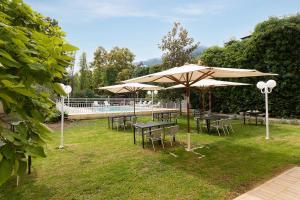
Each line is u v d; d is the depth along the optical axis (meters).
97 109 19.50
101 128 11.96
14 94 1.03
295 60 12.59
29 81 1.19
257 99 14.44
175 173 5.27
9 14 1.52
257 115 12.27
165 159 6.34
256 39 14.02
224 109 17.23
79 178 5.04
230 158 6.29
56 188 4.55
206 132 10.30
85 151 7.29
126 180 4.91
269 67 13.59
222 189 4.39
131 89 13.99
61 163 6.07
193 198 4.06
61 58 1.33
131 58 38.12
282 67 12.98
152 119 15.09
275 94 13.42
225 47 17.33
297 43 12.44
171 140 8.08
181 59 16.52
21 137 1.15
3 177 1.00
